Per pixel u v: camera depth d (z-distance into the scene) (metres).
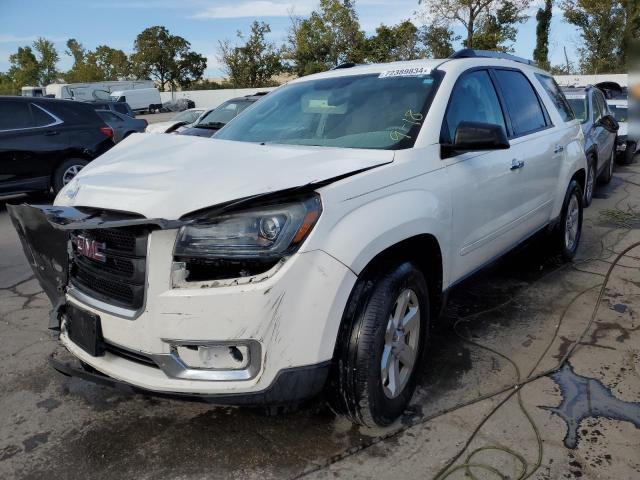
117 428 2.83
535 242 4.62
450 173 3.06
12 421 2.91
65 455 2.62
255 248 2.19
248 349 2.26
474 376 3.25
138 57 69.12
